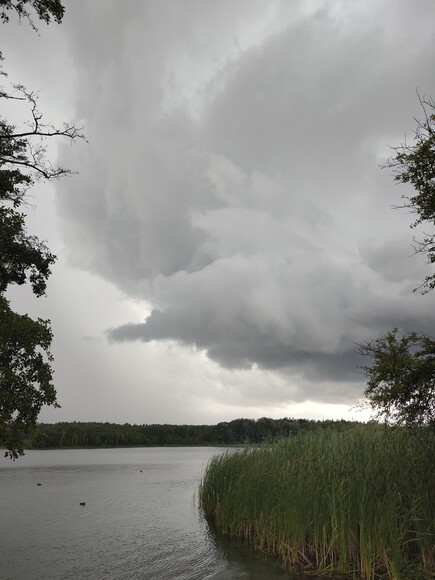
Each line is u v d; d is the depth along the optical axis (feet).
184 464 216.74
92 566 36.45
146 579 32.50
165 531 50.57
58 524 56.54
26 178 50.21
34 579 32.86
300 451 48.55
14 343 45.65
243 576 31.12
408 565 27.25
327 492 33.27
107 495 89.45
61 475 151.02
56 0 40.24
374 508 29.48
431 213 29.73
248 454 56.80
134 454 396.57
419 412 30.78
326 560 32.48
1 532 51.47
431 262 30.09
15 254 59.00
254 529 42.80
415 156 29.35
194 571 33.68
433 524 27.04
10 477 143.23
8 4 40.19
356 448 41.14
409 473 32.24
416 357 30.42
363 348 32.24
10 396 43.14
